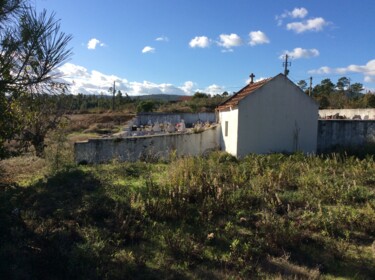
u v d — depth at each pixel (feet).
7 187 26.30
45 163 41.24
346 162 40.96
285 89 53.42
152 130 93.76
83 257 16.96
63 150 42.91
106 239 19.93
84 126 126.11
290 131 53.98
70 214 22.89
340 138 57.98
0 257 16.96
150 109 175.73
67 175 33.12
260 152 52.75
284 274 17.56
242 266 18.31
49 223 21.04
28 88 17.66
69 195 26.96
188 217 23.85
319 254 20.06
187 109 181.57
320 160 41.55
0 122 21.29
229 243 20.84
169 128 93.04
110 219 22.58
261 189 29.91
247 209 25.98
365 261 19.43
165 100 238.89
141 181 34.12
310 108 54.60
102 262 17.08
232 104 53.47
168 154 50.62
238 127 51.57
